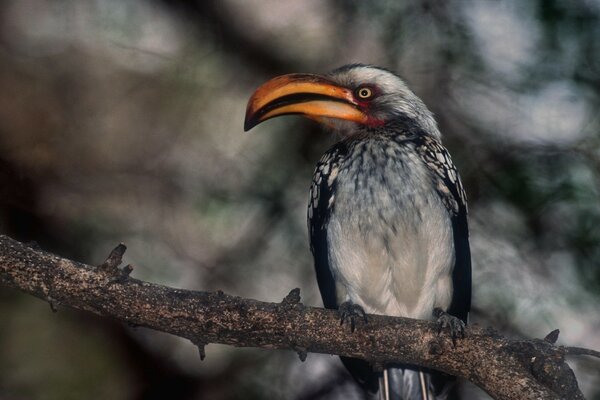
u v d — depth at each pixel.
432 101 12.35
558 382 8.14
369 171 10.22
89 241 12.34
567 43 11.71
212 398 11.77
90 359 12.04
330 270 10.53
